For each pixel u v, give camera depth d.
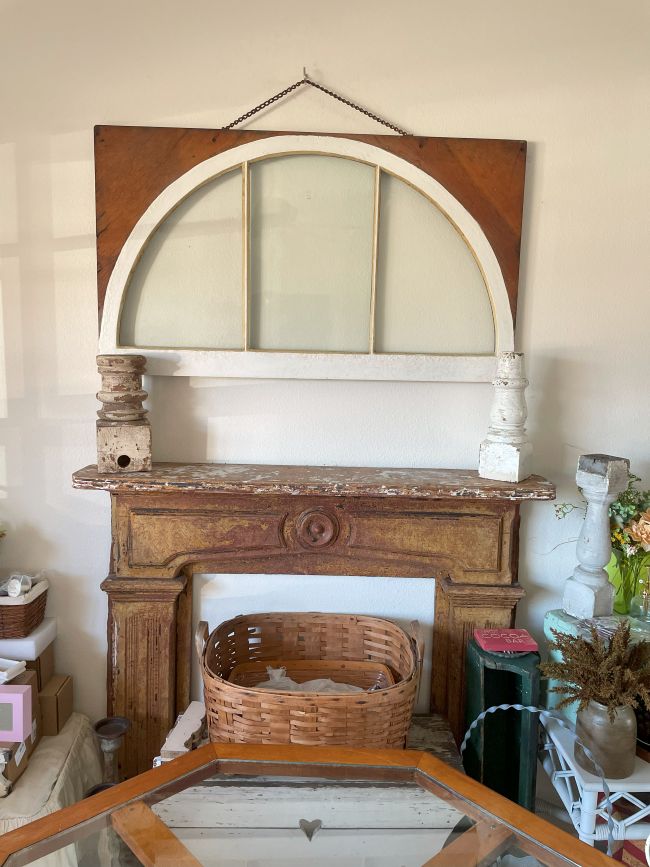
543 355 2.17
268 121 2.06
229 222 2.08
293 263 2.11
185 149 2.03
